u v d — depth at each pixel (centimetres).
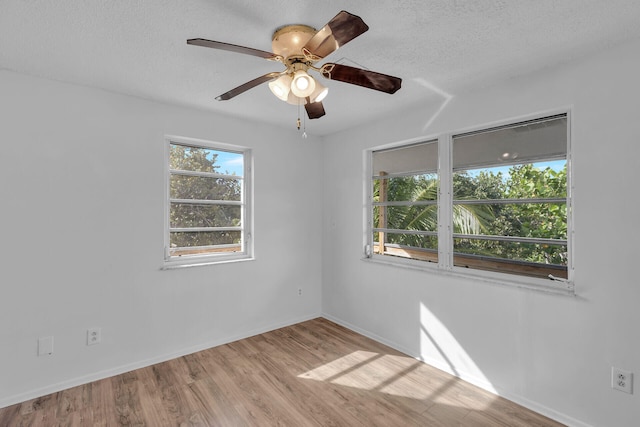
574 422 198
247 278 335
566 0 146
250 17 159
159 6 149
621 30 169
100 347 252
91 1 145
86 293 246
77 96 241
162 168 282
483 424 202
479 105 247
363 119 325
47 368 230
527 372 220
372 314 333
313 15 158
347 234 363
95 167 249
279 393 234
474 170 261
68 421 202
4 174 215
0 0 143
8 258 217
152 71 220
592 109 192
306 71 169
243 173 343
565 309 203
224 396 230
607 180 187
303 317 383
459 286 258
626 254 180
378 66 212
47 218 230
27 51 192
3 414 207
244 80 236
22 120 221
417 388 242
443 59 203
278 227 360
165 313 283
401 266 303
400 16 158
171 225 295
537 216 227
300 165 379
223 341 318
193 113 297
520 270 234
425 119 284
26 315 223
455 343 261
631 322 178
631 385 178
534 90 218
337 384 247
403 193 315
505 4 149
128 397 228
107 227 254
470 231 263
